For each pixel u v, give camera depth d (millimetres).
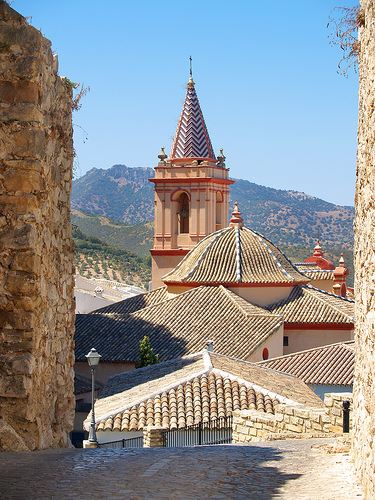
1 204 13719
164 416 28922
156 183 71938
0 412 13656
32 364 13633
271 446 15930
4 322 13703
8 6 13883
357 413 11898
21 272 13703
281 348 48469
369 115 10586
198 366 32656
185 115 72938
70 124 15930
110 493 11016
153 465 13102
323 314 51438
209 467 13047
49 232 14672
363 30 11430
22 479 11766
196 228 70875
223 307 49906
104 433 28781
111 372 46438
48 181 14445
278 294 53562
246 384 30391
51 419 15062
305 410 18484
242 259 54719
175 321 48938
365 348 11039
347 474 12062
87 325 49562
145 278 149000
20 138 13750
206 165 71062
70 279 16172
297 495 10930
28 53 13820
